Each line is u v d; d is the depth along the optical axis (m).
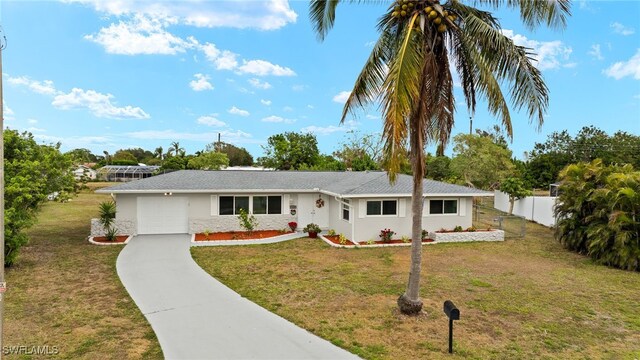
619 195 14.23
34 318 8.48
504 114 8.12
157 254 15.01
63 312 8.88
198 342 7.43
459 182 34.34
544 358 7.12
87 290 10.52
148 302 9.66
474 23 7.95
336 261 14.49
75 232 19.27
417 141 8.49
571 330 8.51
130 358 6.73
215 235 19.19
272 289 10.93
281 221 20.84
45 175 14.62
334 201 20.50
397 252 16.23
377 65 8.77
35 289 10.49
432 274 12.95
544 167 38.78
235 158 71.31
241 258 14.72
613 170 16.41
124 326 8.14
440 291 11.09
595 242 14.74
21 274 11.89
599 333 8.38
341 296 10.38
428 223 19.25
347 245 17.28
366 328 8.25
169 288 10.84
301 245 17.39
